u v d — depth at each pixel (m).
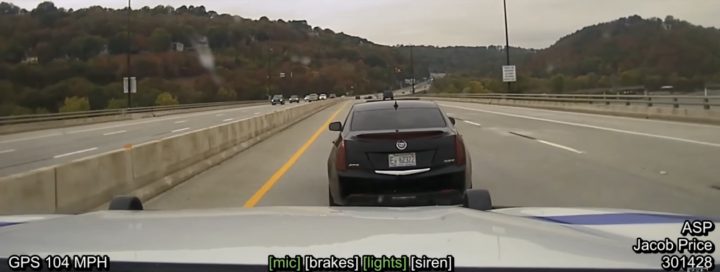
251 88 110.75
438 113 7.23
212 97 93.62
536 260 2.08
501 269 2.01
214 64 99.75
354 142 6.54
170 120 44.66
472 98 67.94
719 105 20.89
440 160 6.44
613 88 50.47
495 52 137.00
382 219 2.91
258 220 2.91
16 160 16.88
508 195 7.99
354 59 149.50
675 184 8.48
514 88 65.69
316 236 2.43
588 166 10.69
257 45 118.50
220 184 9.49
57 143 23.59
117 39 84.06
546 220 3.26
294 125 27.75
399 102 7.64
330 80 136.38
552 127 21.38
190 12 105.56
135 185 7.98
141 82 84.88
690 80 41.47
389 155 6.42
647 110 26.73
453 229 2.58
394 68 154.12
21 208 5.46
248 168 11.55
